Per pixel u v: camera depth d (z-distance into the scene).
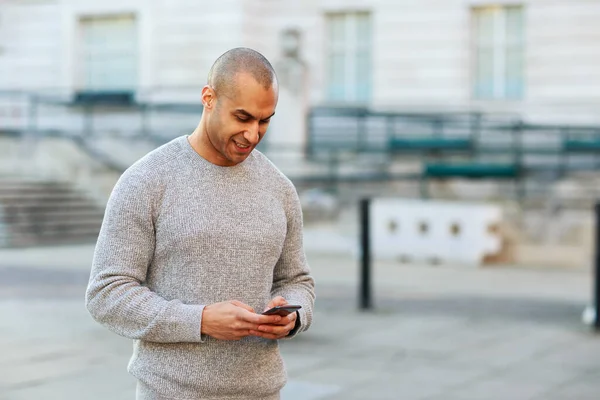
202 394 2.74
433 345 8.01
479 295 11.47
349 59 25.05
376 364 7.17
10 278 11.99
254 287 2.77
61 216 17.58
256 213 2.80
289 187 2.97
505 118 22.86
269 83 2.65
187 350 2.74
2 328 8.46
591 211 17.27
